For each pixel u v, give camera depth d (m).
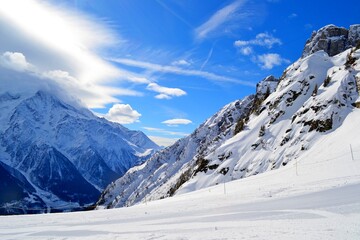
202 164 148.12
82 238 20.02
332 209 19.34
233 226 18.47
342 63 159.62
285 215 19.84
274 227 16.61
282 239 13.91
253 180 55.69
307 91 148.12
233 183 61.22
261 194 31.73
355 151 51.66
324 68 158.75
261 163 119.81
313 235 14.03
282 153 113.31
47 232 24.36
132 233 20.08
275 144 127.06
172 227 20.73
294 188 31.50
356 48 142.00
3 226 30.12
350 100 112.19
